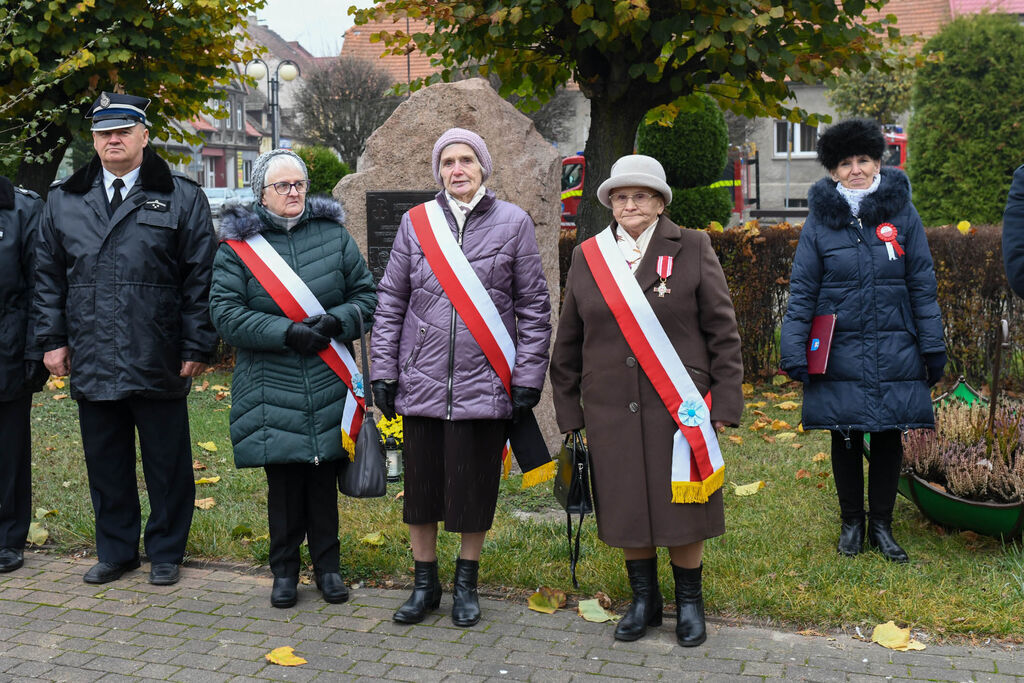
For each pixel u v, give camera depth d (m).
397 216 5.80
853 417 4.17
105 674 3.33
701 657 3.39
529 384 3.63
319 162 17.72
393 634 3.64
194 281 4.16
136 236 4.06
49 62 9.11
